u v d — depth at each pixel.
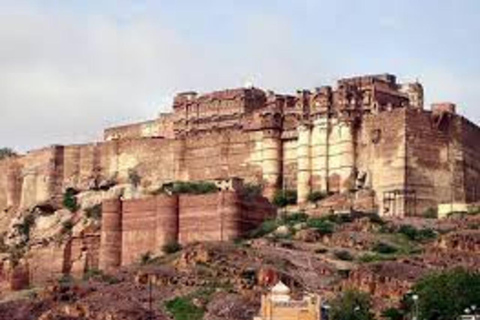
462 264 173.25
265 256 179.38
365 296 161.25
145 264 188.25
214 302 166.38
